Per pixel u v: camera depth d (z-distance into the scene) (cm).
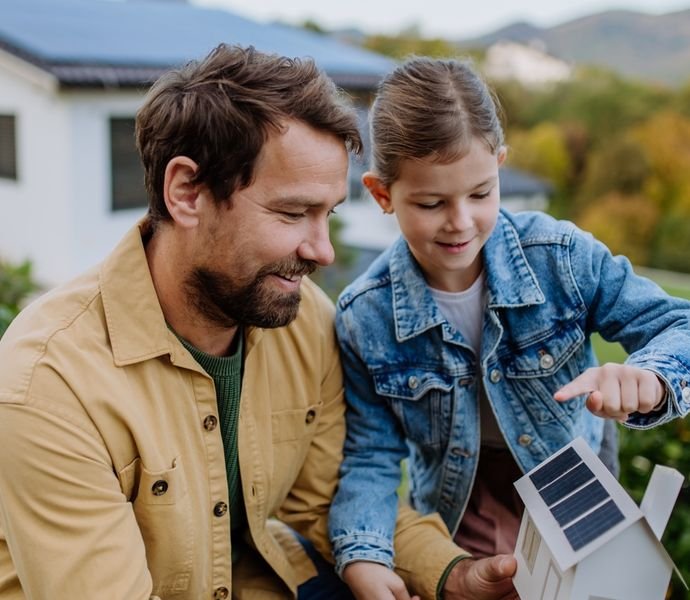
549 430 167
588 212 1698
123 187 880
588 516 116
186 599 145
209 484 143
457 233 150
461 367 166
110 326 134
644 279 162
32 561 126
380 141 153
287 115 125
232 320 140
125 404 131
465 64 158
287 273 133
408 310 166
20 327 134
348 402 175
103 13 1122
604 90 1823
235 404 148
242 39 1127
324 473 171
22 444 124
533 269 164
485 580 142
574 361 165
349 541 158
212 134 125
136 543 129
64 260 846
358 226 1154
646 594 114
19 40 802
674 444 205
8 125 865
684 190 1641
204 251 132
